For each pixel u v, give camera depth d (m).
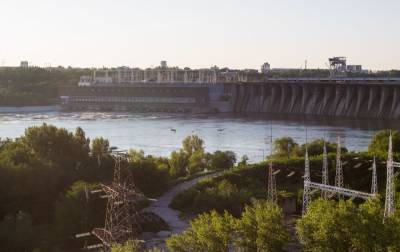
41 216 123.75
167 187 150.12
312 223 86.25
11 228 105.00
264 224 87.69
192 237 88.81
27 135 152.50
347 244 82.88
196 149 197.38
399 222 81.19
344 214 82.50
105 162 148.75
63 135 152.88
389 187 94.12
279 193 130.88
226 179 145.12
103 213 114.75
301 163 154.12
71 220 111.81
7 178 125.94
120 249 85.50
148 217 117.88
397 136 177.88
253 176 149.38
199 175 164.25
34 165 136.00
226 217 92.25
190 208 128.88
